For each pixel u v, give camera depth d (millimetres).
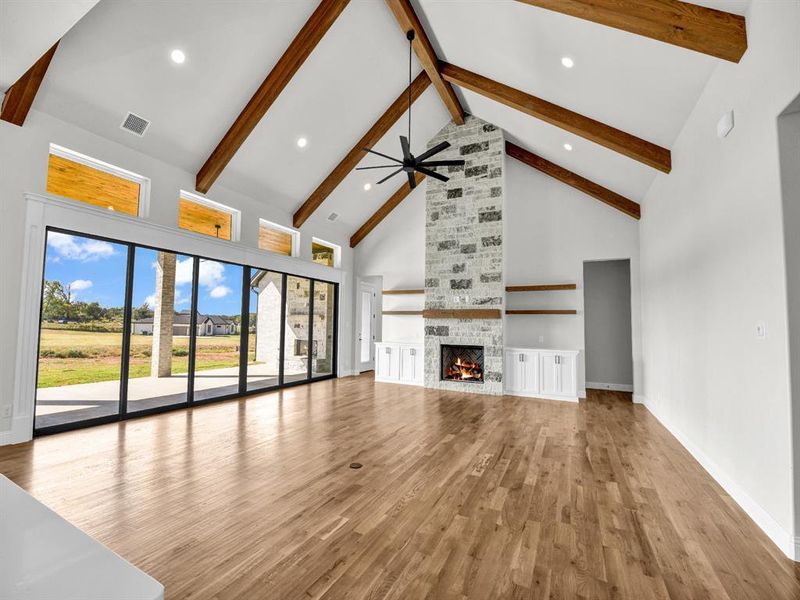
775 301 2355
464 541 2303
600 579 1979
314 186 7340
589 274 7949
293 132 6059
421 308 8500
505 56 4715
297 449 3891
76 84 4090
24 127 3984
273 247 7340
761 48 2455
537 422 5074
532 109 5207
